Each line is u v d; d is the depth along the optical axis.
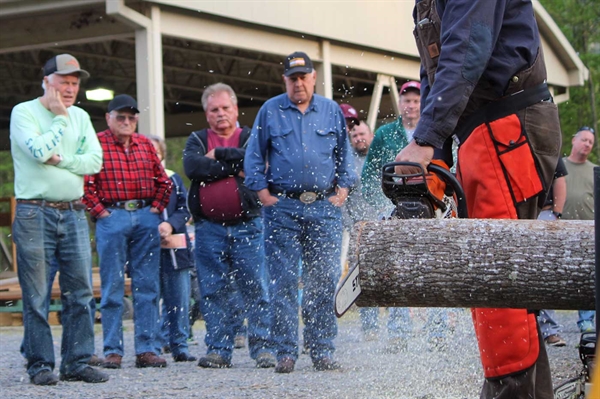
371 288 3.43
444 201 4.09
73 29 13.99
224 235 8.01
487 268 3.34
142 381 6.93
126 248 8.27
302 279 7.49
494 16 3.80
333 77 21.88
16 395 6.20
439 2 4.01
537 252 3.32
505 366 3.82
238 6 14.66
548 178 3.95
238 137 8.27
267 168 7.63
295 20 15.88
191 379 6.98
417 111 8.54
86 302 6.98
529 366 3.81
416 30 4.14
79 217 6.98
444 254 3.37
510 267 3.33
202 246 8.06
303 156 7.39
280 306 7.36
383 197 8.73
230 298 8.05
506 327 3.80
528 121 3.87
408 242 3.40
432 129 3.77
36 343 6.81
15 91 23.52
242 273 8.06
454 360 7.16
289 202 7.43
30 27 14.22
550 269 3.30
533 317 3.85
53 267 8.56
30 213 6.78
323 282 7.42
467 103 3.93
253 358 8.10
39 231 6.79
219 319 8.00
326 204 7.47
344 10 17.09
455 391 5.74
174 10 13.91
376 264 3.41
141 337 8.20
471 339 7.82
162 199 8.34
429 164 3.82
